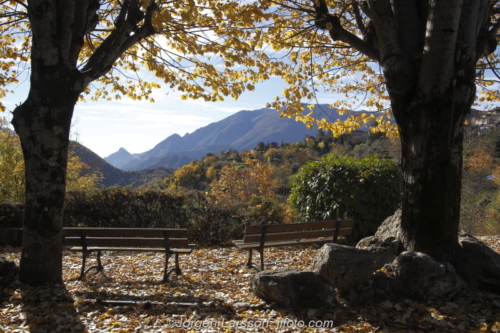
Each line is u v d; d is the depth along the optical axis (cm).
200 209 894
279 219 916
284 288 432
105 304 440
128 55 770
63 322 392
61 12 457
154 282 544
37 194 471
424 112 492
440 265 460
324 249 487
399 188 846
